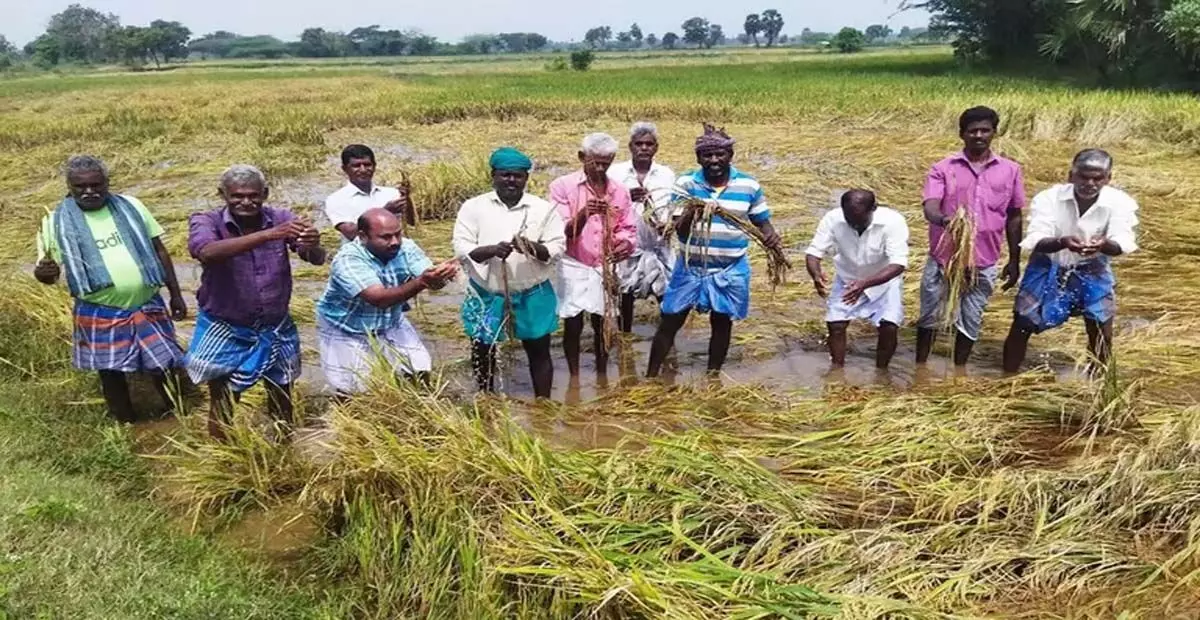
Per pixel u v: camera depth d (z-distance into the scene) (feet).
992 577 11.60
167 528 14.47
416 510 13.03
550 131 67.67
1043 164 43.52
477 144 60.03
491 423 16.53
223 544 14.25
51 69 313.73
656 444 14.52
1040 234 18.72
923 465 14.30
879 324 20.38
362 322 16.81
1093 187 18.11
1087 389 16.42
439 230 35.88
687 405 17.85
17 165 56.54
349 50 462.60
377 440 13.88
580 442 16.69
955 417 15.98
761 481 13.56
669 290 20.04
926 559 12.10
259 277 16.55
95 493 15.11
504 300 18.48
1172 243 28.37
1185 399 17.40
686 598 10.95
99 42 363.15
